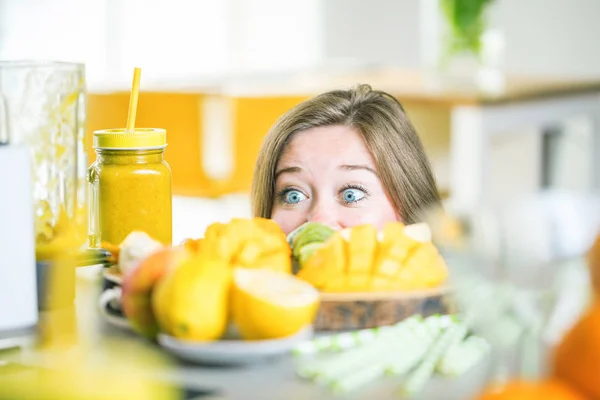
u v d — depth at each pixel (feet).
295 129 4.77
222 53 21.11
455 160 10.75
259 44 21.07
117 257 3.93
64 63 3.60
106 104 11.86
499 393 2.12
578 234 2.29
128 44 20.40
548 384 2.13
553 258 2.27
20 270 3.11
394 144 4.79
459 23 12.18
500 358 2.31
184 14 20.74
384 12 19.60
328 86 12.16
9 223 3.09
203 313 2.64
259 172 4.91
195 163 11.93
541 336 2.24
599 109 11.93
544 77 12.94
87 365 2.66
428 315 3.00
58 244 3.45
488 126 10.59
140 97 11.87
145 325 2.83
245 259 3.12
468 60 12.34
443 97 10.71
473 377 2.48
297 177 4.73
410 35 19.34
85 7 20.07
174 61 20.70
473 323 2.46
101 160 4.00
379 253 3.06
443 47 12.40
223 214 13.71
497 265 2.33
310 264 3.07
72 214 3.55
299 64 20.70
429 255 3.05
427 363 2.55
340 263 3.03
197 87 12.30
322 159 4.70
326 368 2.53
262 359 2.64
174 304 2.65
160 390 2.42
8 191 3.07
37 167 3.49
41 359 2.76
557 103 11.41
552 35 16.15
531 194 2.43
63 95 3.56
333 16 20.26
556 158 12.15
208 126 17.66
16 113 3.51
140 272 2.81
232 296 2.70
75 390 2.25
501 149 11.80
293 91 11.75
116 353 2.76
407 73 14.28
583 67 15.88
